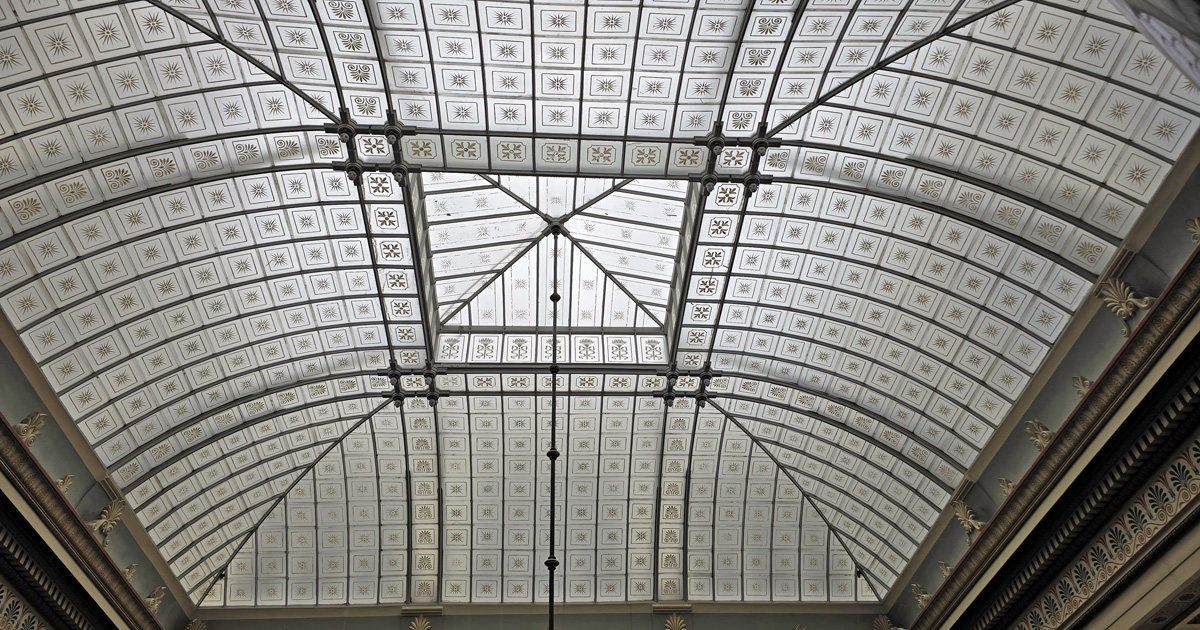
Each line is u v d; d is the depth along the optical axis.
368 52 15.35
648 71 15.88
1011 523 17.34
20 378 16.09
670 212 19.50
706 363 21.81
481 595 25.42
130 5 14.12
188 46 14.92
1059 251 16.03
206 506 22.95
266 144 16.64
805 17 14.78
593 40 15.41
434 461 24.34
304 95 15.66
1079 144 14.79
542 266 20.88
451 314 21.44
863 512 24.58
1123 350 13.54
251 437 22.20
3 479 14.34
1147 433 13.84
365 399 22.72
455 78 15.88
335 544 25.16
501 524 25.44
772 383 22.42
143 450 19.91
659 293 21.44
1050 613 17.55
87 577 17.45
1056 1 13.56
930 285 18.56
